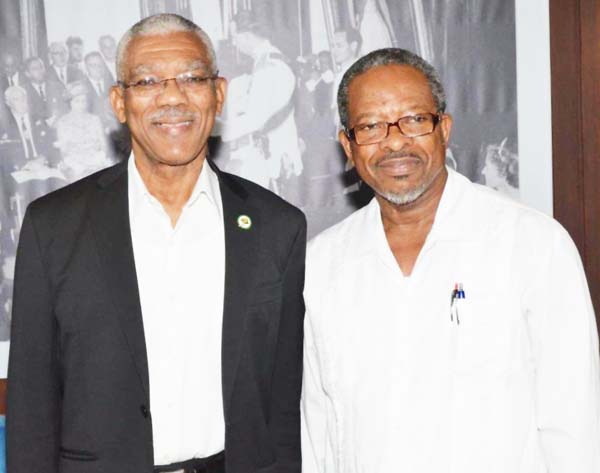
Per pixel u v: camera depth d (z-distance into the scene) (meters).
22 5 2.70
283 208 1.87
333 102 2.82
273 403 1.88
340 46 2.80
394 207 1.73
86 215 1.74
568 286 1.60
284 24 2.78
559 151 2.90
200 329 1.73
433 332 1.66
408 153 1.65
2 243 2.76
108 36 2.72
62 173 2.76
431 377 1.64
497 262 1.65
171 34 1.70
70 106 2.74
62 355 1.72
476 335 1.62
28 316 1.71
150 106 1.68
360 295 1.75
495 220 1.69
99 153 2.76
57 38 2.72
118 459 1.67
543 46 2.88
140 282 1.72
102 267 1.69
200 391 1.72
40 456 1.71
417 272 1.69
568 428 1.58
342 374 1.75
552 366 1.60
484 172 2.89
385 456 1.66
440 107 1.70
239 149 2.81
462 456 1.60
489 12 2.85
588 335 1.59
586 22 2.86
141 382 1.66
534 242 1.63
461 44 2.84
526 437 1.61
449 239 1.69
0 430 2.48
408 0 2.81
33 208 1.76
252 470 1.77
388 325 1.69
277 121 2.81
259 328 1.77
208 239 1.79
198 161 1.76
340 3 2.79
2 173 2.74
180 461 1.71
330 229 1.90
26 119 2.74
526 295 1.62
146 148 1.71
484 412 1.60
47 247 1.72
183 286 1.74
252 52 2.78
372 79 1.67
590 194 2.91
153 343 1.70
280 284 1.81
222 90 1.82
